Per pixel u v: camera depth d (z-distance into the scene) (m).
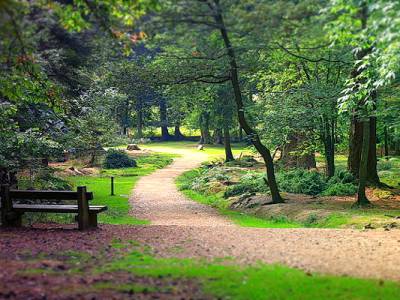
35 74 11.09
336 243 9.71
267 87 26.67
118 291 5.96
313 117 21.03
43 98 12.77
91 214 11.52
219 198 23.30
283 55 14.92
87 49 14.89
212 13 9.91
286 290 6.12
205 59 14.53
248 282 6.43
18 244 9.01
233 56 12.89
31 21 8.15
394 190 20.47
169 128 86.56
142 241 9.73
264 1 9.95
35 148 14.75
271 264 7.58
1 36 7.79
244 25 10.20
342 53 14.74
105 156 39.12
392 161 32.72
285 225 15.05
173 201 22.88
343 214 14.84
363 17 9.09
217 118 42.41
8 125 13.98
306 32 10.30
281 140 23.73
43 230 10.93
